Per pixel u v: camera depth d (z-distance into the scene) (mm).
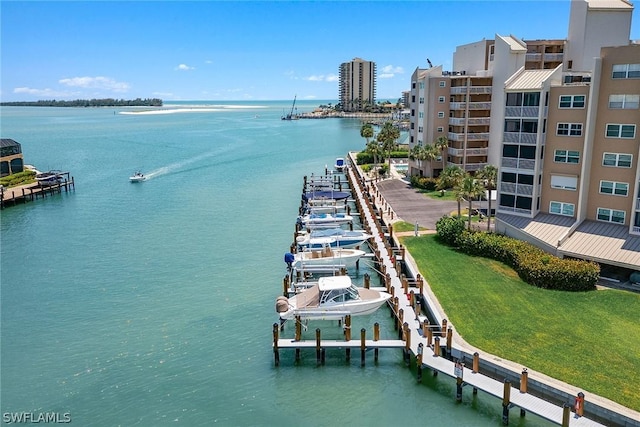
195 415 26781
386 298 37000
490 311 33781
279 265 48500
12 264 49781
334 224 60781
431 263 43781
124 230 61875
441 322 32625
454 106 77938
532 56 72500
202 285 43688
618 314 32312
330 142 177000
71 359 32125
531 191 45844
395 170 97000
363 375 30266
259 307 39156
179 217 68312
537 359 27672
